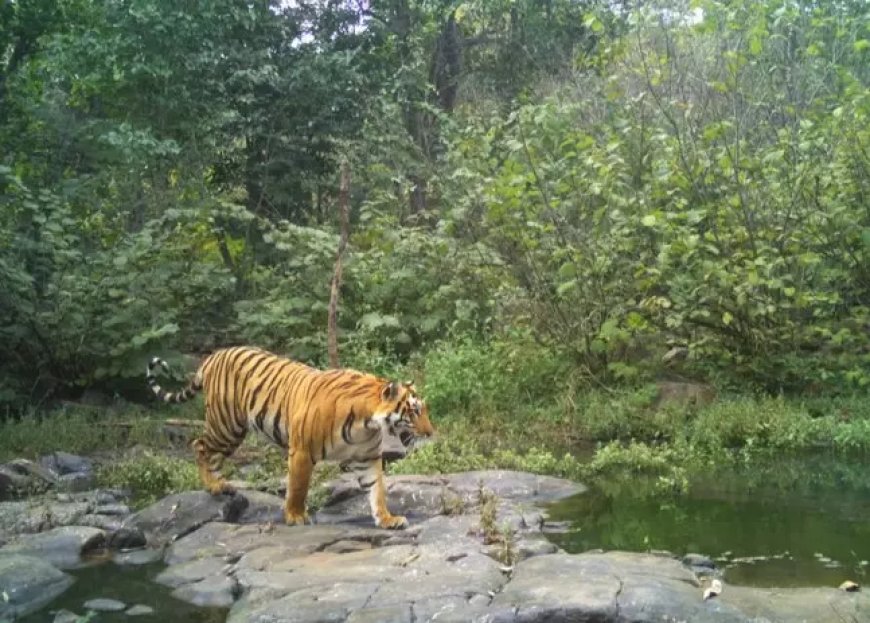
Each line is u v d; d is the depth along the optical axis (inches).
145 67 565.9
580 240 418.9
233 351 285.3
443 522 254.5
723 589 193.2
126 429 400.8
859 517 265.9
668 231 393.1
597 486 313.7
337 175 687.7
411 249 502.0
